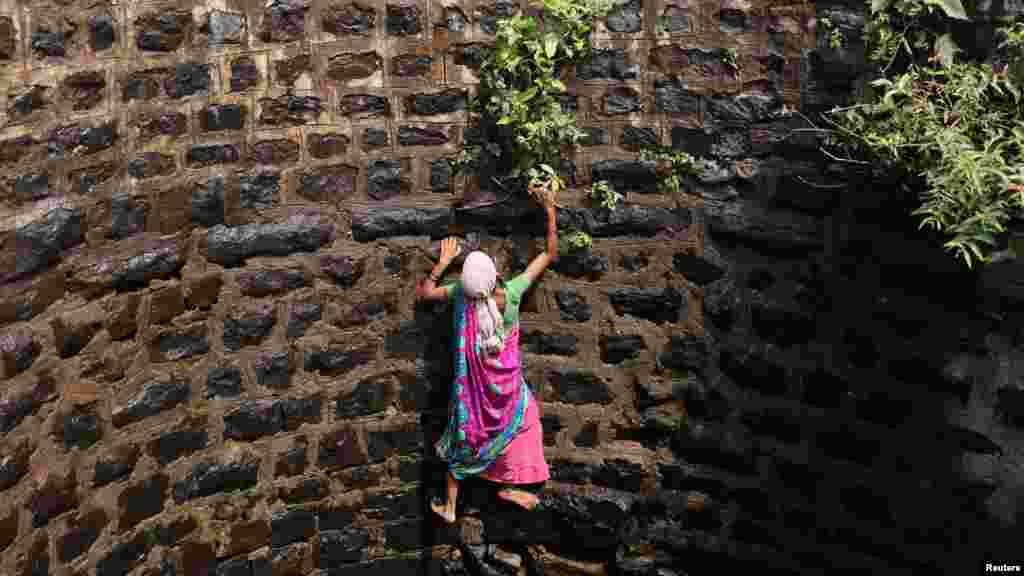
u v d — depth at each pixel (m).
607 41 5.44
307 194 5.35
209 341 5.24
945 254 4.89
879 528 5.42
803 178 5.32
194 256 5.09
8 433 4.13
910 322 5.12
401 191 5.52
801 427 5.59
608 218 5.68
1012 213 4.43
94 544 4.72
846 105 5.14
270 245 5.30
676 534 6.04
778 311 5.54
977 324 4.88
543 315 5.86
